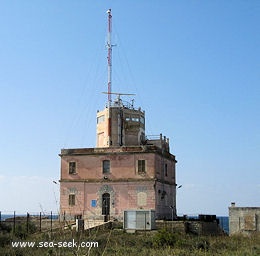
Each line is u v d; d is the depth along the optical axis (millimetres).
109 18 73375
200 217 62000
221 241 42438
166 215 62469
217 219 62594
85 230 44531
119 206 59219
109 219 58562
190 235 50188
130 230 49219
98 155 61188
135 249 35344
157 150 60344
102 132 69000
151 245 39062
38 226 52875
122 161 60375
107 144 67000
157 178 59750
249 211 59656
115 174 60219
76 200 60844
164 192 62188
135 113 68875
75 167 61812
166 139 69750
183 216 63562
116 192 59688
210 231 57906
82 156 61781
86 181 60875
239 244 40688
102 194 60156
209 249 36938
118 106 68938
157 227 51844
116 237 42938
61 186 61719
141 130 69000
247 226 59250
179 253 33719
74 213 60375
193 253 34250
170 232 44031
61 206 61125
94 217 59719
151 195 58531
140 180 59125
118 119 67688
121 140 67000
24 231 45875
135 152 59969
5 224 50500
